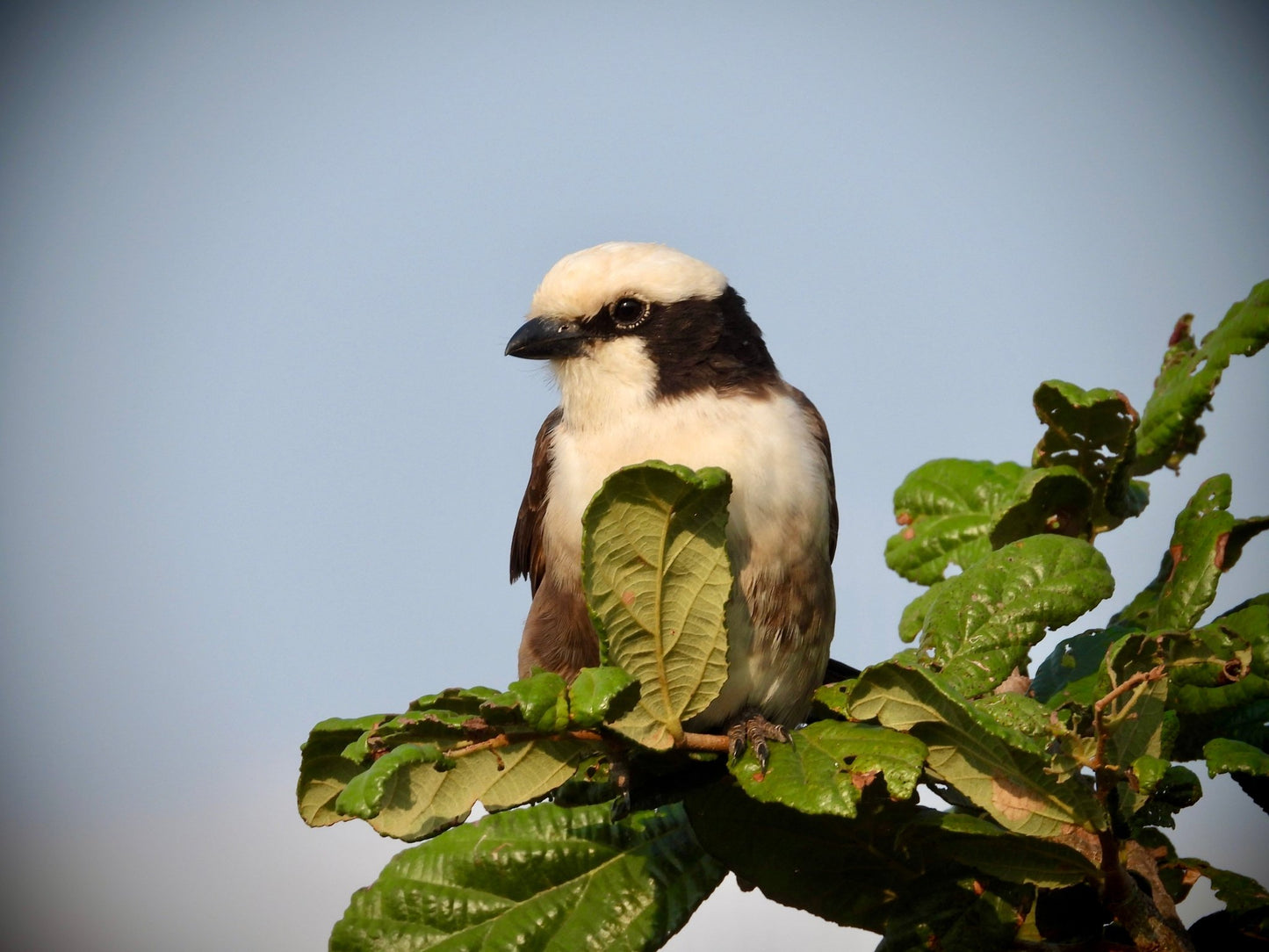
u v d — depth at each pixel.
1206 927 6.80
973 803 6.31
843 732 6.23
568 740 6.09
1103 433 8.10
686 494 5.84
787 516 9.23
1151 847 7.00
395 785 5.87
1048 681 7.91
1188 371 8.31
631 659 6.14
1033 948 6.55
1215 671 6.46
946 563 9.27
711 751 6.40
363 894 7.07
